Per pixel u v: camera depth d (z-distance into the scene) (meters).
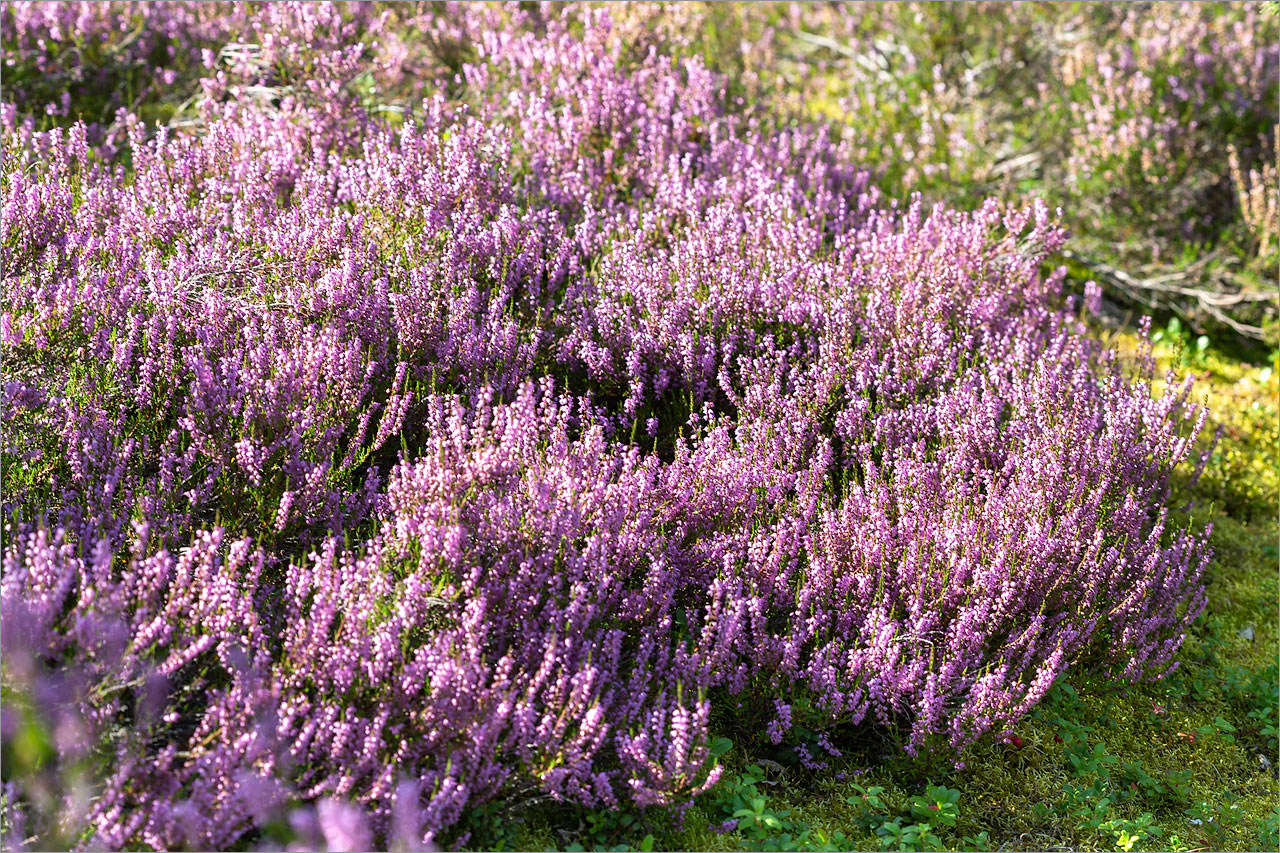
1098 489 3.85
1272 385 6.54
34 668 2.34
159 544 2.91
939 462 4.02
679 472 3.50
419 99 6.43
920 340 4.48
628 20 6.98
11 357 3.15
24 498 2.92
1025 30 8.66
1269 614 4.58
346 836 2.13
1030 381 4.42
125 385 3.29
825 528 3.45
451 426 3.19
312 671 2.58
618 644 2.90
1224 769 3.64
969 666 3.42
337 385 3.43
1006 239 5.59
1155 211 7.53
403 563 2.95
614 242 4.67
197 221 4.25
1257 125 7.64
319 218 4.12
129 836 2.22
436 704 2.55
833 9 10.17
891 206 6.43
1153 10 8.60
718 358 4.31
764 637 3.15
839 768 3.29
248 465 3.03
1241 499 5.34
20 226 3.71
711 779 2.69
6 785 2.29
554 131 5.58
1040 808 3.24
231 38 6.76
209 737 2.35
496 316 3.98
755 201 5.16
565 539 2.99
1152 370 5.14
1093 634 3.78
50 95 6.25
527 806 2.83
